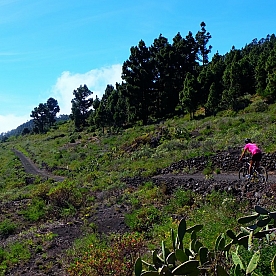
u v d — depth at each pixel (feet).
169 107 185.98
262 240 17.16
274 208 27.45
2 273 27.86
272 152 48.57
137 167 71.87
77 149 162.71
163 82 193.36
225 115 121.29
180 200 38.45
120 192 52.34
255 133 68.59
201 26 228.84
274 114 94.99
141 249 26.11
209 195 36.35
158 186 49.32
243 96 140.77
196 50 226.58
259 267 14.55
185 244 24.12
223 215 28.35
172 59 193.98
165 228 30.63
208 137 90.17
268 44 268.41
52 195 51.06
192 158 59.57
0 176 129.90
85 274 21.49
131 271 21.68
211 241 23.30
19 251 31.89
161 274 11.09
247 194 33.58
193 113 144.97
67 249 31.24
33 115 383.04
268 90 119.85
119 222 37.11
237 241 13.20
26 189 86.17
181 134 102.89
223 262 14.79
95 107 246.27
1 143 385.09
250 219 12.82
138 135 138.31
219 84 150.92
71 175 103.71
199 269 11.23
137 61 187.73
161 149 86.63
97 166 98.94
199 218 30.17
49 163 144.46
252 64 167.43
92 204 49.85
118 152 112.88
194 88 148.46
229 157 53.52
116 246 24.80
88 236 33.19
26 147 255.29
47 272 26.76
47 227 39.68
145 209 38.09
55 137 277.03
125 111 203.62
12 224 42.63
